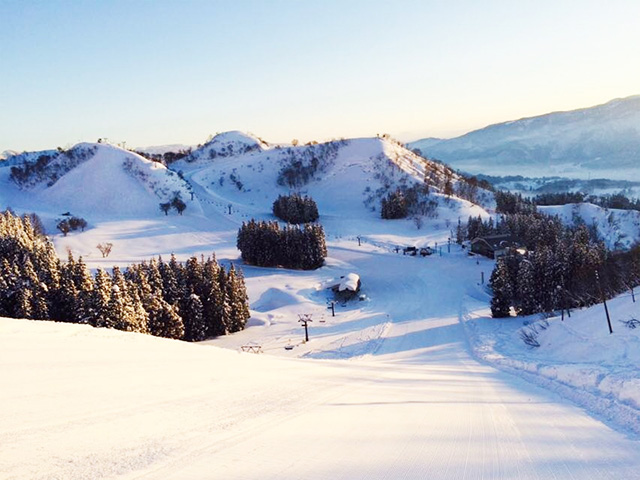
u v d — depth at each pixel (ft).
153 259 161.07
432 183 550.36
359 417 28.40
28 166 575.79
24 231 233.76
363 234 389.60
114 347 52.13
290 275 265.54
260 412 28.32
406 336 146.00
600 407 32.86
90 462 18.31
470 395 39.73
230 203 515.50
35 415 24.44
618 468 19.27
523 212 435.53
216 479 16.76
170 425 24.25
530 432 25.61
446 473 18.17
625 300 88.33
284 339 156.76
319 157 641.40
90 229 380.17
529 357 83.41
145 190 492.13
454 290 224.33
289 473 17.61
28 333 56.03
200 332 161.27
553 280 154.81
